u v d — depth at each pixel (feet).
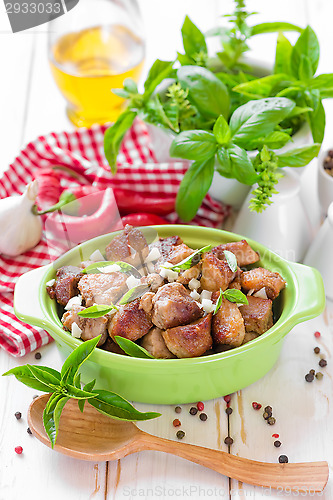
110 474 2.27
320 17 3.57
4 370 2.49
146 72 3.34
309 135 2.73
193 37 2.84
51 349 2.54
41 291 2.39
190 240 2.55
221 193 2.80
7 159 3.05
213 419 2.37
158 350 2.30
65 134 3.02
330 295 2.65
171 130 2.76
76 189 2.74
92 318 2.30
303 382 2.45
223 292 2.30
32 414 2.28
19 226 2.71
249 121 2.54
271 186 2.54
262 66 2.89
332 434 2.34
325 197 2.75
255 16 3.56
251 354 2.27
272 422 2.35
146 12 3.62
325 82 2.70
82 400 2.23
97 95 2.99
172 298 2.28
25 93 3.30
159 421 2.36
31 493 2.23
